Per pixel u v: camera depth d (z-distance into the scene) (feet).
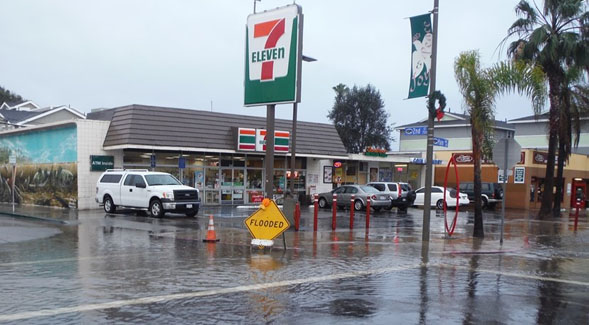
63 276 28.30
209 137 86.28
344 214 82.12
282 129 97.91
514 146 46.26
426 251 41.09
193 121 85.30
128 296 23.80
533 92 50.29
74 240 44.21
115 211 72.28
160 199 65.36
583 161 136.05
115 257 35.22
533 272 33.12
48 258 34.63
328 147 104.58
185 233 49.49
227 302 23.02
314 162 108.27
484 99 49.67
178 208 65.72
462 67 49.52
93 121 80.89
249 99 53.36
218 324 19.58
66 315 20.39
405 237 50.52
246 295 24.44
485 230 61.31
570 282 29.89
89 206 80.07
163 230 51.80
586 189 140.15
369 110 184.65
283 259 35.40
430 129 47.50
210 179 92.99
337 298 24.18
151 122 80.43
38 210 77.56
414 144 170.81
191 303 22.71
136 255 36.14
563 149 90.63
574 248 46.11
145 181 67.77
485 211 104.99
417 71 47.80
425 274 31.19
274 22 51.11
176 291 25.03
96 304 22.22
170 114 82.99
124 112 81.10
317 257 36.73
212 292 24.94
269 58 51.44
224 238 46.09
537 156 118.42
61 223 58.85
